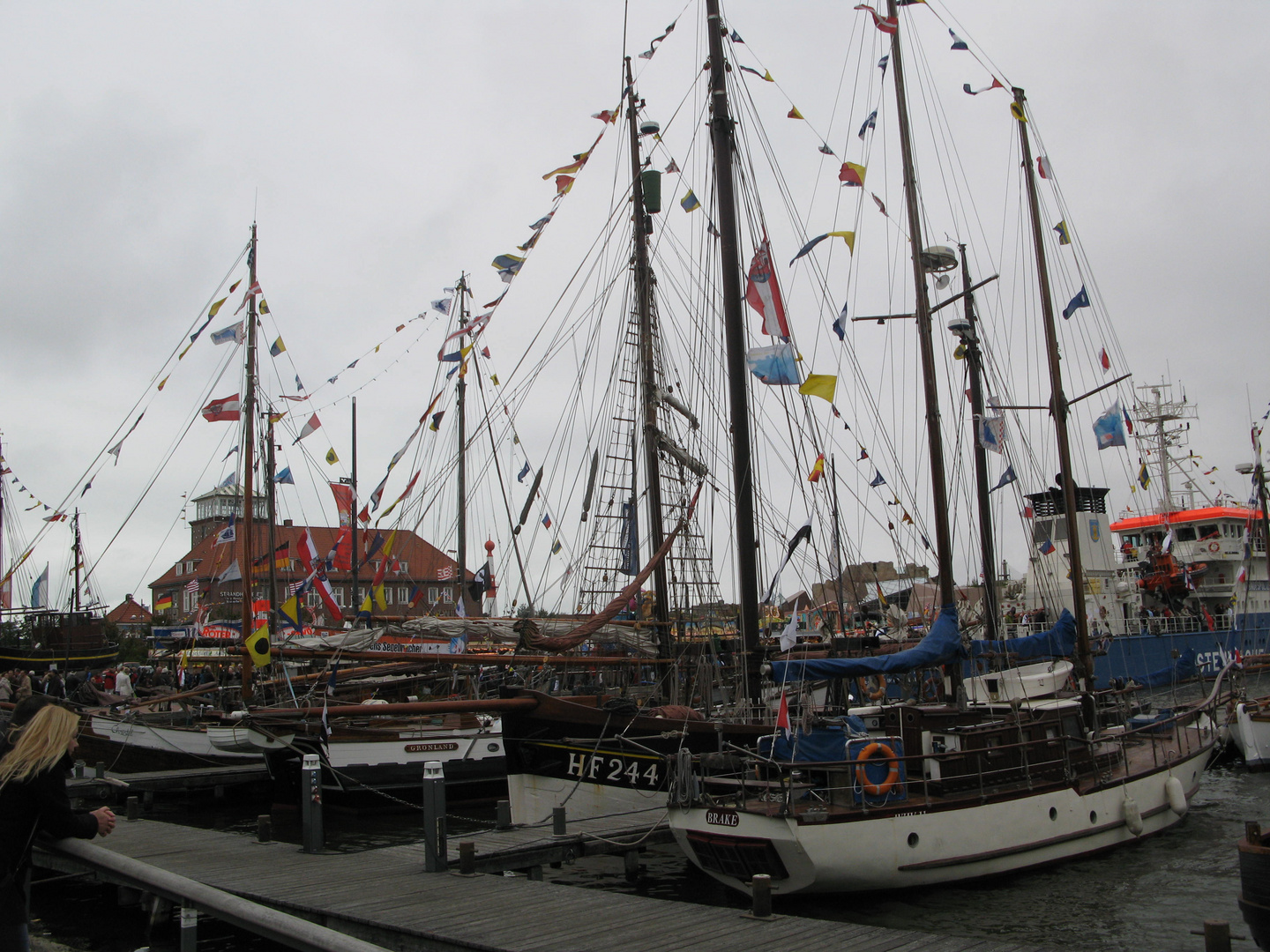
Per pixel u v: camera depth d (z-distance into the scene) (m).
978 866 15.35
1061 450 26.19
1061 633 22.58
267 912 4.20
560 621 21.41
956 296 23.09
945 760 15.78
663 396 26.47
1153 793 19.23
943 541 20.41
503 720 18.31
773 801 14.91
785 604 29.44
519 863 15.66
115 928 15.34
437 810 14.86
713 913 12.17
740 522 21.09
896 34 22.36
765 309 19.94
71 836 5.12
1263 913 9.83
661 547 22.78
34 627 50.56
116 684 34.75
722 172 22.25
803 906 14.55
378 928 11.85
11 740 5.22
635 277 27.53
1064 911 14.29
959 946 10.65
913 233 21.75
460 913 12.27
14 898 4.95
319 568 32.47
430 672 29.27
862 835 14.18
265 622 20.27
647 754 18.44
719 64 22.59
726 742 17.69
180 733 29.97
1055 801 16.72
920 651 18.77
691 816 15.01
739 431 21.45
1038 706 18.47
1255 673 49.12
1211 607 52.41
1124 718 25.05
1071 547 25.33
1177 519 53.28
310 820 16.50
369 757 24.47
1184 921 13.80
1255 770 28.08
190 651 36.69
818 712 18.67
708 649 23.64
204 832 18.72
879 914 14.16
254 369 28.02
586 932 11.40
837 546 33.47
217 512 68.00
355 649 20.75
